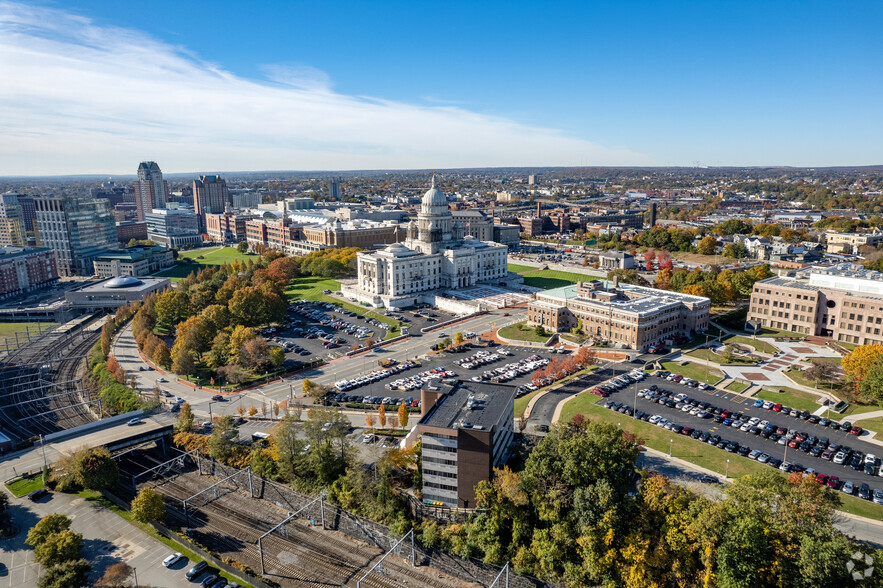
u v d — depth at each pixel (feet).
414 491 472.85
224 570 419.13
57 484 515.09
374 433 573.33
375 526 453.58
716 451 517.96
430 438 439.63
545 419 586.45
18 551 438.40
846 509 428.56
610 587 376.07
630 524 395.55
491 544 409.28
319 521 481.46
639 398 633.61
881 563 318.45
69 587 386.11
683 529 371.76
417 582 412.57
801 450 516.32
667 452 517.55
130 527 470.39
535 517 419.95
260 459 526.57
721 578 345.10
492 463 436.76
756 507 360.48
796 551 338.13
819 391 639.35
